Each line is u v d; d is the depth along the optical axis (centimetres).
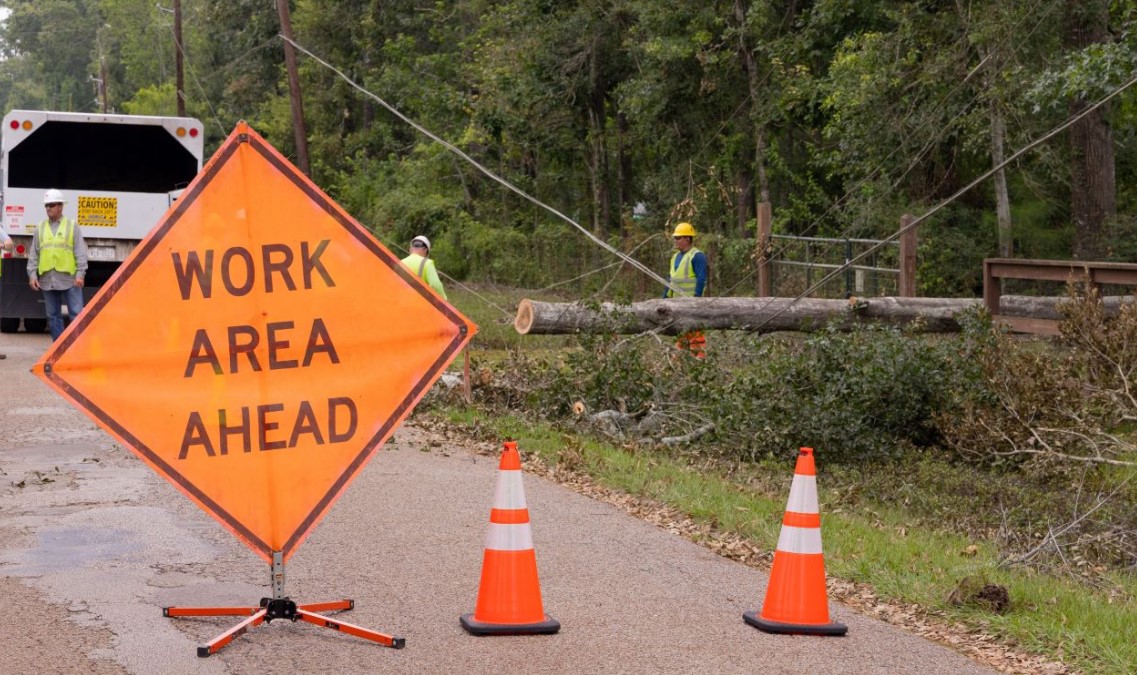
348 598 942
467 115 6122
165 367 833
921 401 1927
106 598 917
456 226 5681
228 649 806
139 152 3117
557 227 5328
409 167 6300
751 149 4991
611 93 5412
